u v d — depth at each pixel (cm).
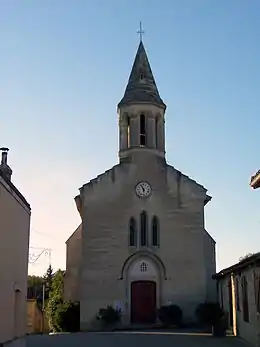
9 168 2067
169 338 2823
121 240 3778
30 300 5394
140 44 4369
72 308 3712
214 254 3841
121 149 4022
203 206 3866
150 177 3900
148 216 3828
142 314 3684
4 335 1719
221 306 3559
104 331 3478
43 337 2959
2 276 1678
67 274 3884
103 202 3838
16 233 1925
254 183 1798
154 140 4012
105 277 3719
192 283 3728
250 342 2522
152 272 3747
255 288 2395
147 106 4072
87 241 3772
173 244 3794
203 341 2650
